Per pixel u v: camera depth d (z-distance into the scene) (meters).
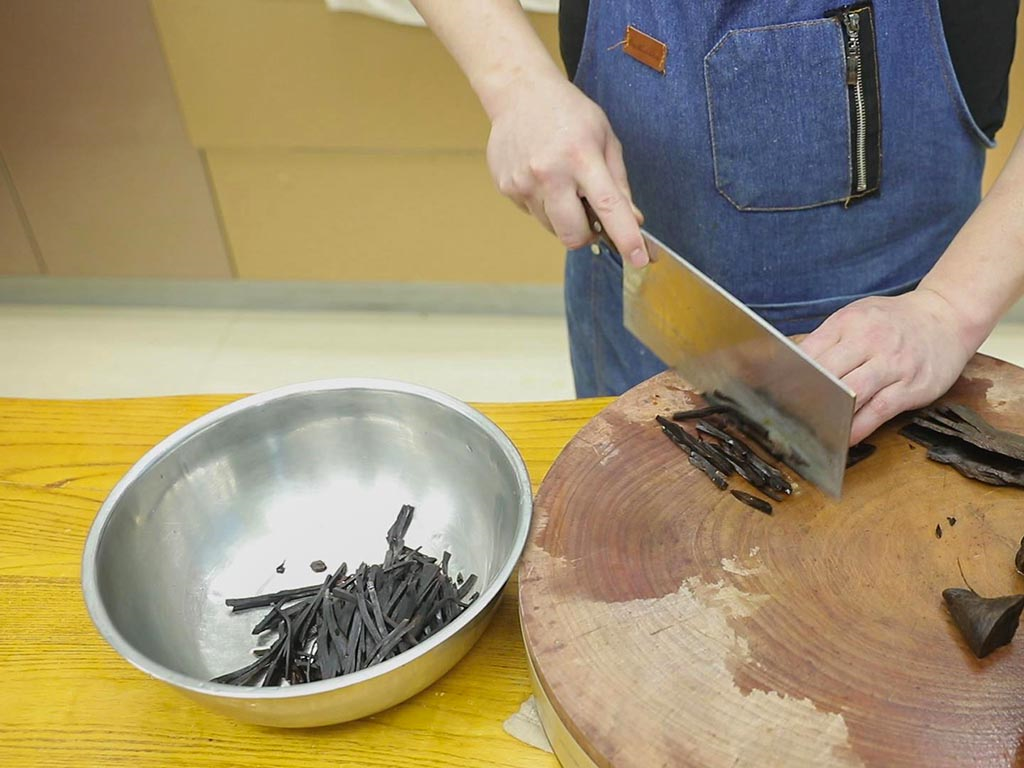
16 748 0.77
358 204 2.42
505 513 0.84
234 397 1.14
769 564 0.77
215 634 0.85
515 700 0.78
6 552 0.94
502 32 1.01
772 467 0.86
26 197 2.48
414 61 2.09
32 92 2.24
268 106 2.21
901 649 0.70
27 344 2.78
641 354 1.34
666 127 1.11
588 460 0.88
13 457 1.06
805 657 0.69
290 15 2.03
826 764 0.62
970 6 0.99
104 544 0.79
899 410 0.87
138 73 2.18
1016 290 0.92
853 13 0.99
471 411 0.89
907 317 0.90
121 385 2.61
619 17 1.08
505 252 2.49
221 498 0.92
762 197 1.12
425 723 0.77
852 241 1.15
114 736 0.77
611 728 0.65
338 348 2.71
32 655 0.84
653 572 0.77
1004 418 0.89
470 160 2.29
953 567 0.76
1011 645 0.69
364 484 0.96
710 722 0.65
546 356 2.64
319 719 0.70
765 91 1.04
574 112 0.95
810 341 0.90
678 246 1.21
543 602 0.75
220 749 0.76
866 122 1.05
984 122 1.10
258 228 2.51
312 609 0.83
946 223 1.16
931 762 0.62
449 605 0.82
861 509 0.81
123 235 2.55
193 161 2.36
